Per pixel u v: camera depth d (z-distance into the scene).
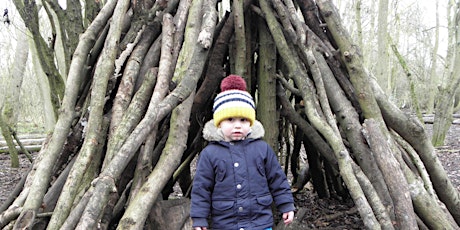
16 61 8.51
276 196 2.31
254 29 3.33
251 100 2.28
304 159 6.05
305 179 4.55
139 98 2.51
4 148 8.84
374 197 2.30
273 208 3.24
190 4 2.97
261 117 3.21
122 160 2.12
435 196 2.68
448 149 8.66
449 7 9.62
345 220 3.68
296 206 4.16
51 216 2.36
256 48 3.36
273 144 3.17
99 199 2.01
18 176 6.50
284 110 3.28
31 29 3.68
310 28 3.19
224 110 2.23
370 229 2.18
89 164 2.37
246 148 2.29
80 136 2.69
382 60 8.18
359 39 8.39
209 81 3.10
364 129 2.58
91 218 1.98
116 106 2.61
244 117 2.23
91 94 2.56
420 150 2.90
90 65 2.97
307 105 2.72
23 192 2.57
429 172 2.95
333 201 4.29
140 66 2.82
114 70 2.73
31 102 17.72
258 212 2.21
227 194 2.22
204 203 2.22
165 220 2.37
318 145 3.19
